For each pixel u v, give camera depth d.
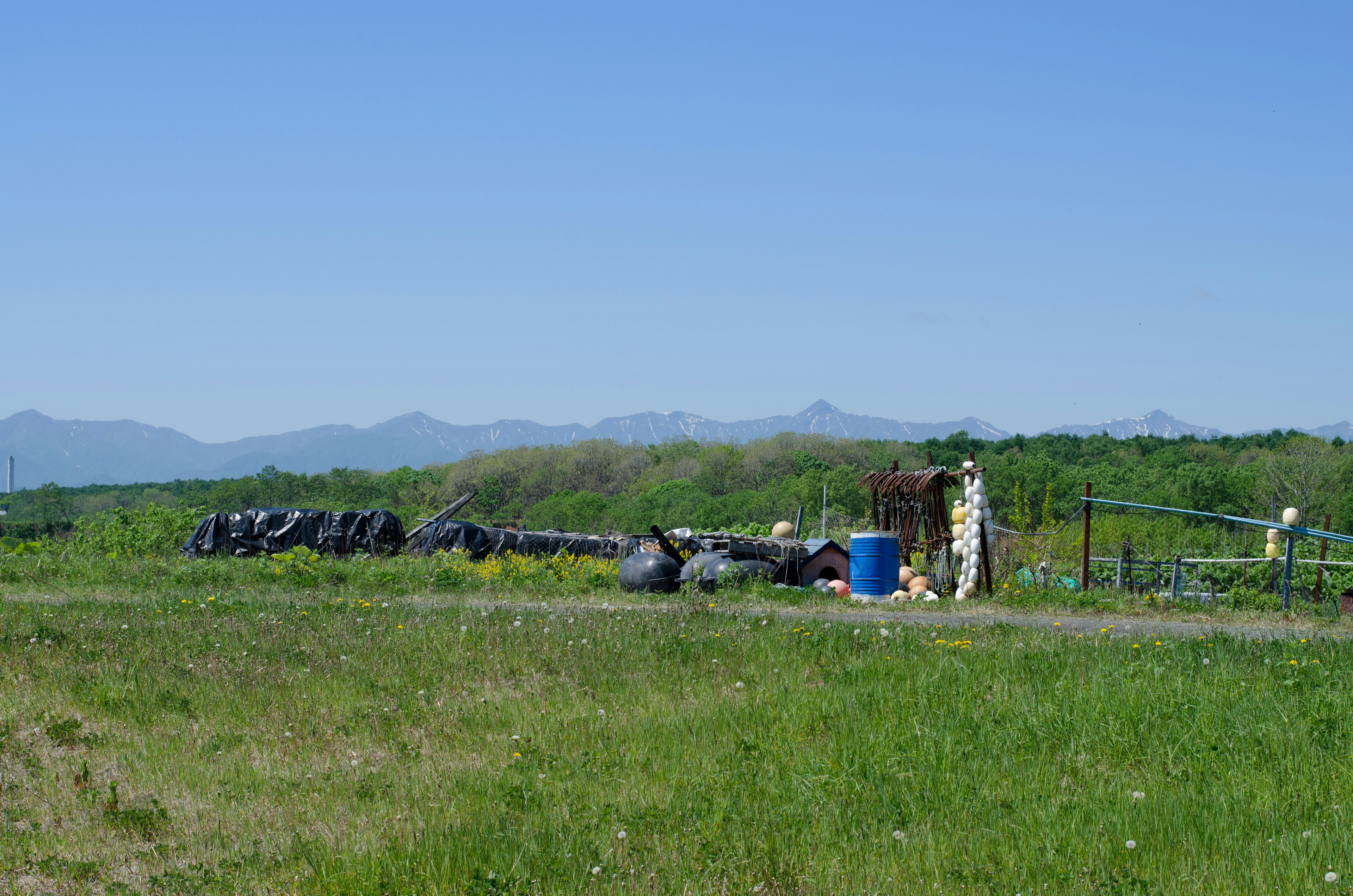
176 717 9.12
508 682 10.58
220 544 27.55
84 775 7.34
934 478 21.16
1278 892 5.24
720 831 6.13
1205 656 10.94
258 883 5.50
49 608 15.96
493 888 5.25
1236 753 7.42
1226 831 6.05
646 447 96.75
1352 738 7.61
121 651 11.73
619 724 8.60
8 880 5.66
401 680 10.56
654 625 13.58
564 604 18.92
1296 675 9.64
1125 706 8.48
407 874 5.48
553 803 6.69
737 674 10.79
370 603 16.97
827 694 9.31
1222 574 24.36
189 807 6.89
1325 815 6.29
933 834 6.07
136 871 5.84
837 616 17.09
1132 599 18.92
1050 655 11.17
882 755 7.46
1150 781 6.94
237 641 12.54
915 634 13.33
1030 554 26.17
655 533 22.94
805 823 6.26
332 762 7.85
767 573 21.50
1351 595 19.20
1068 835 5.99
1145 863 5.66
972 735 7.98
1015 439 100.69
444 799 6.84
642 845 5.90
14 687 10.02
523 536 28.95
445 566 22.61
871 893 5.31
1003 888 5.33
